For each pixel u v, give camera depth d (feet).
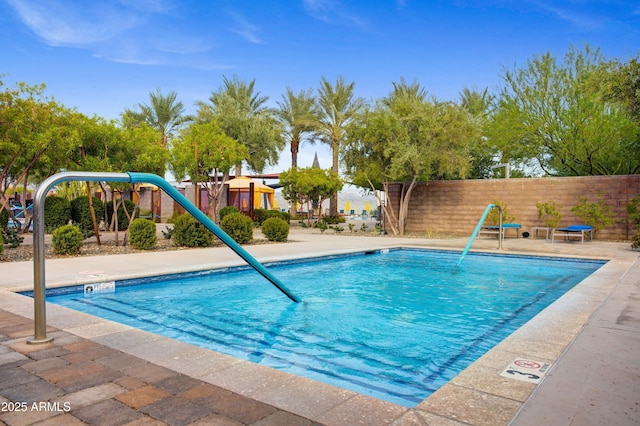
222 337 15.47
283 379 8.89
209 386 8.50
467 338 15.62
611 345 11.34
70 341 11.39
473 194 58.23
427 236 55.67
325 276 28.81
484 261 35.68
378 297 22.52
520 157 65.62
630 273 24.21
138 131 39.91
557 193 52.65
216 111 87.30
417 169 52.75
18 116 32.91
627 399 8.04
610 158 57.26
